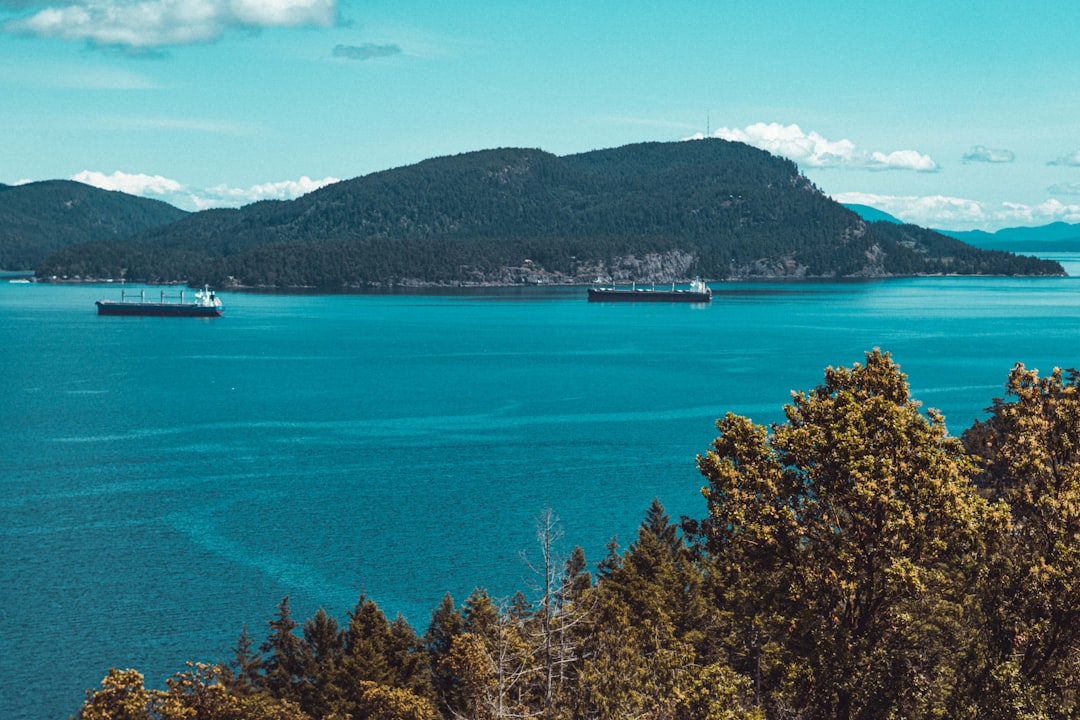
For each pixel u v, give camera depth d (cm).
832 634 4244
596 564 8838
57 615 9131
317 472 14700
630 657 5378
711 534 4756
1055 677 4094
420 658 6931
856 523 4319
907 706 4153
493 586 9794
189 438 17600
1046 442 4469
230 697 4841
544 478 14262
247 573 10238
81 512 12438
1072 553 4044
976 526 4125
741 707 4500
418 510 12506
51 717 7425
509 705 4875
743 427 4634
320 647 6944
